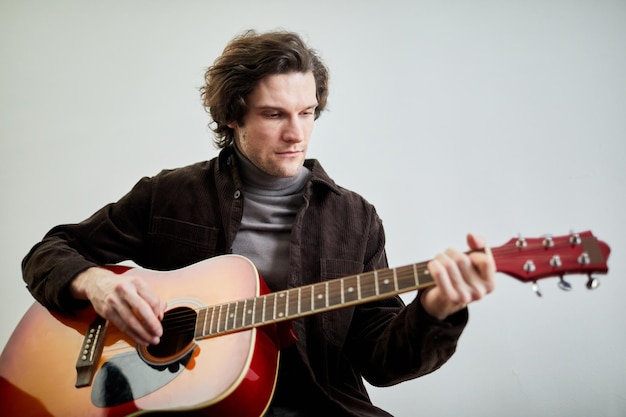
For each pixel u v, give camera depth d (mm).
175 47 2230
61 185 2203
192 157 2186
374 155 2037
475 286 883
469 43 1979
